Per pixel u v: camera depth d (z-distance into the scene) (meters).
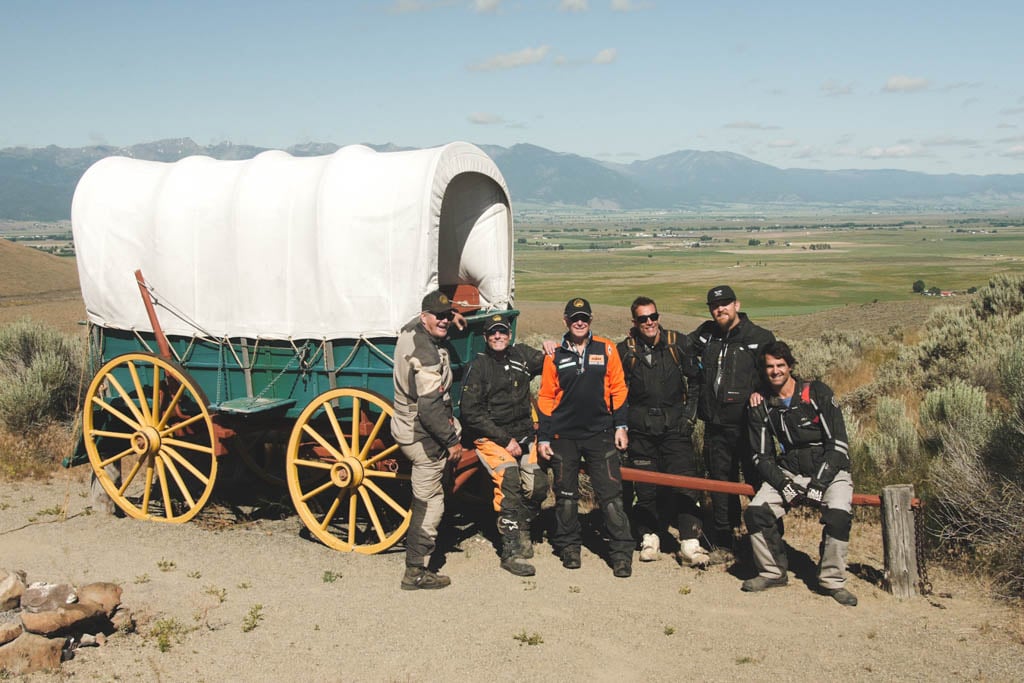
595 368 5.81
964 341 12.20
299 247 6.54
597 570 5.95
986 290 15.33
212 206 6.94
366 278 6.29
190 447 6.89
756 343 5.79
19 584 4.80
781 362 5.29
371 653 4.57
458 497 7.13
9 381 10.60
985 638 4.64
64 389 10.84
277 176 6.79
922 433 8.48
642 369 5.98
